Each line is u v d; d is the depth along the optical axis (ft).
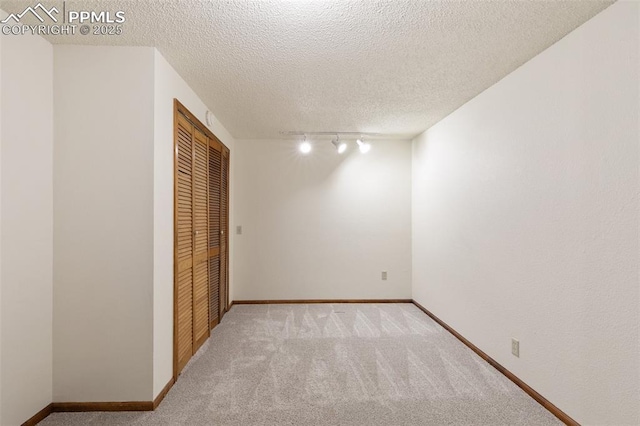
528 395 6.49
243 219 13.43
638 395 4.46
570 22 5.26
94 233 6.07
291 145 13.55
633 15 4.49
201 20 5.28
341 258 13.57
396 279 13.66
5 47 5.05
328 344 9.11
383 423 5.64
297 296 13.50
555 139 5.86
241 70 7.13
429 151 11.78
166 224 6.73
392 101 9.03
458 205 9.52
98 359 6.07
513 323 7.04
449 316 10.12
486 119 8.09
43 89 5.80
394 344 9.11
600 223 5.00
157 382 6.26
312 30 5.55
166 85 6.71
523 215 6.71
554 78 5.90
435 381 7.06
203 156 9.30
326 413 5.92
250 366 7.77
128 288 6.11
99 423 5.64
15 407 5.23
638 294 4.47
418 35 5.69
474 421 5.68
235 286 13.37
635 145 4.50
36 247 5.65
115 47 6.12
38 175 5.69
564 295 5.66
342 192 13.61
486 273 8.07
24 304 5.40
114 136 6.10
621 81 4.66
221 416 5.83
